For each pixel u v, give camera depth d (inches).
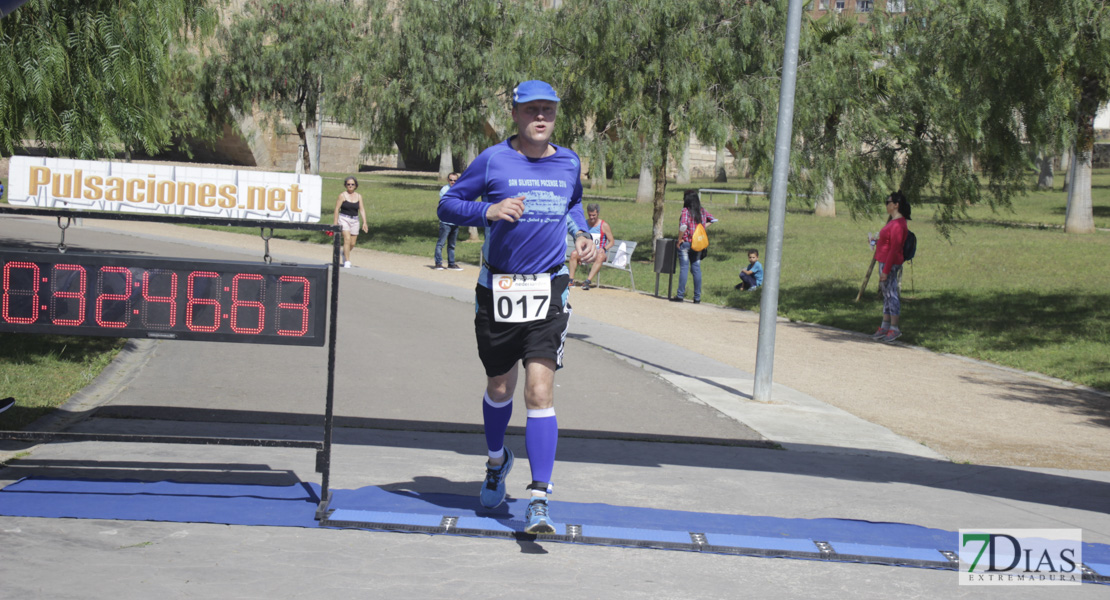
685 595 142.9
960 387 389.7
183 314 173.3
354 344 397.7
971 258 879.1
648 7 745.6
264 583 139.9
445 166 2247.8
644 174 1498.5
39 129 353.4
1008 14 498.0
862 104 836.0
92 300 173.0
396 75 1032.2
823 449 264.4
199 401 285.6
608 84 786.8
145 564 145.6
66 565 143.6
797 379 387.5
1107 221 1293.1
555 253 166.4
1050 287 711.7
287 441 174.1
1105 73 515.8
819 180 855.7
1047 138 549.6
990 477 238.2
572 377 352.8
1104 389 394.0
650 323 526.9
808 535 176.1
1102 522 197.9
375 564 149.9
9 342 354.0
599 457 238.5
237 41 1186.0
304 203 171.8
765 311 329.4
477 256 845.2
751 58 791.7
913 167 799.7
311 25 1129.4
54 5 346.3
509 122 987.9
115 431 242.1
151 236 895.1
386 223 1154.0
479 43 1010.1
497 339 166.6
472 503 185.6
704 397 331.6
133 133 389.1
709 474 225.5
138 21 369.4
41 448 218.1
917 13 747.4
